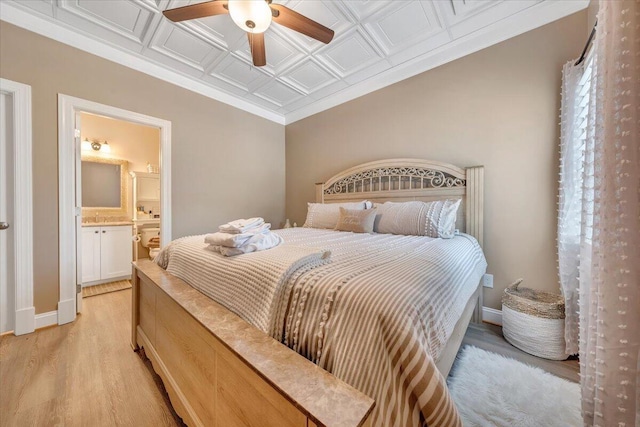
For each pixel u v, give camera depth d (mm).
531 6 1985
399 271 981
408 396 663
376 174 2945
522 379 1403
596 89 871
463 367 1514
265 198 3943
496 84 2209
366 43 2430
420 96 2682
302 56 2635
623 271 731
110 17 2094
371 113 3107
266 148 3951
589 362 896
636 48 698
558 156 1926
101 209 3891
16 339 1880
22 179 1971
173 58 2643
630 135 709
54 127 2117
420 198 2605
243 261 1171
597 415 787
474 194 2246
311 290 867
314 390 625
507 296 1865
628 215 720
